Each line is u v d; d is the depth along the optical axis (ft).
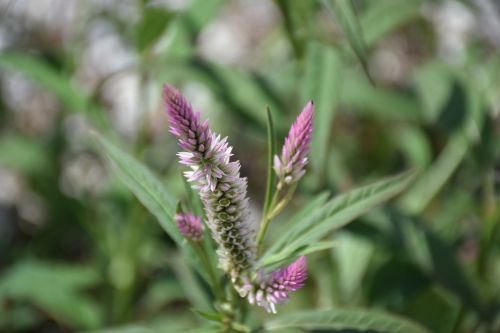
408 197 2.74
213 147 1.63
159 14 2.35
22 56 2.50
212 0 2.51
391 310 2.51
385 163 3.22
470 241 2.80
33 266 2.72
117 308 2.70
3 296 2.66
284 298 1.70
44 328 3.12
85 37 3.19
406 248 2.31
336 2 2.12
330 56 2.25
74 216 3.13
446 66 2.71
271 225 2.98
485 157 2.46
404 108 2.82
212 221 1.70
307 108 1.70
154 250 2.84
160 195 1.85
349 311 1.88
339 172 2.61
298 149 1.71
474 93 2.58
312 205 1.88
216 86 2.48
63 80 2.50
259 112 2.51
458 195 2.77
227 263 1.74
